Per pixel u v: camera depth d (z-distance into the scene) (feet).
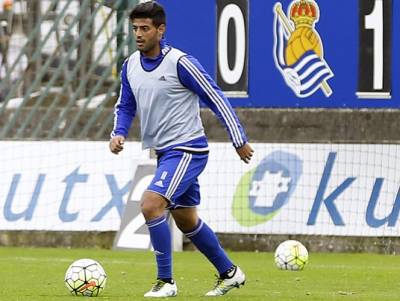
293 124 175.63
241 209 169.37
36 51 188.34
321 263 145.48
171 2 176.45
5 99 187.73
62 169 174.70
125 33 183.11
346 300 90.07
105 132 182.91
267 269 132.26
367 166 167.32
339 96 173.99
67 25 190.29
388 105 173.06
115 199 171.53
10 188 175.22
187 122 88.33
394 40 172.04
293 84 174.91
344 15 172.65
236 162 169.99
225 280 91.04
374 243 165.68
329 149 168.14
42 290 98.27
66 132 183.42
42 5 191.83
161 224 87.51
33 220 173.68
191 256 158.61
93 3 186.09
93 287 91.25
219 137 178.91
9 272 122.72
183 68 87.25
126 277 116.47
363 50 172.76
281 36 174.60
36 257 151.53
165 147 88.58
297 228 167.63
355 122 173.99
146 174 168.76
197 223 90.43
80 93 184.85
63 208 173.17
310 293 97.50
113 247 167.53
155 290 88.94
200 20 176.14
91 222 171.83
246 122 176.76
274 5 174.40
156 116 88.38
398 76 172.35
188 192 89.56
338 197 167.22
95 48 185.88
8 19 199.62
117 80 183.52
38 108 185.16
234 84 176.35
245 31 175.42
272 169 169.17
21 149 176.04
